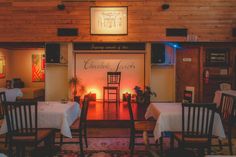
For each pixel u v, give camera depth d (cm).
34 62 1124
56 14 835
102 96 930
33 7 834
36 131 360
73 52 894
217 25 835
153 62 865
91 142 504
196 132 360
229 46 868
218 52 878
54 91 888
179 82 885
